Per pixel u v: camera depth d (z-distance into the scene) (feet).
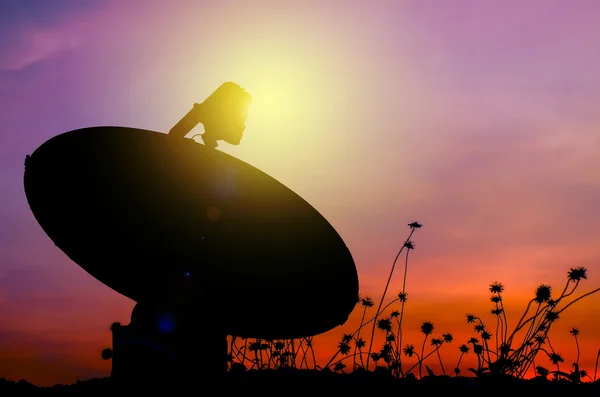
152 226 12.63
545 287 13.97
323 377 14.58
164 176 12.42
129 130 12.28
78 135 12.33
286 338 14.82
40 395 15.80
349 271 13.53
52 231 13.71
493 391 12.88
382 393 13.26
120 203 12.57
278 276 13.25
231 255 12.89
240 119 13.74
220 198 12.64
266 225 13.02
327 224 13.55
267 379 14.53
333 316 14.14
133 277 13.43
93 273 14.12
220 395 12.87
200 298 12.89
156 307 12.89
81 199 12.75
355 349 15.93
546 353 14.30
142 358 12.71
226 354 13.23
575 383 13.38
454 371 15.29
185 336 12.65
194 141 12.80
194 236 12.63
